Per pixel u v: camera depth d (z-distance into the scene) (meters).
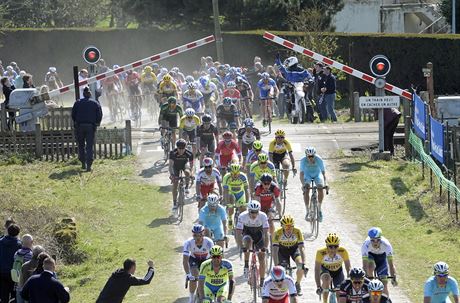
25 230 52.84
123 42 120.56
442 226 51.22
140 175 64.50
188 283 41.66
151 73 82.50
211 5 116.31
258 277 41.09
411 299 41.66
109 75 70.19
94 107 65.50
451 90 100.94
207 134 58.06
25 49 123.44
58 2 145.38
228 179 47.69
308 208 50.97
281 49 109.12
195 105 67.62
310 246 48.88
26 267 36.62
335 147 70.00
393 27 127.62
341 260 37.62
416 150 64.56
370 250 38.03
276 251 39.91
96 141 69.19
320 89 80.81
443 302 34.66
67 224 53.03
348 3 127.06
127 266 36.19
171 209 57.22
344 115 86.50
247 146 57.56
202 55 116.62
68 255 50.62
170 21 122.19
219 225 43.25
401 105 88.31
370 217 54.06
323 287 37.44
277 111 84.12
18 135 69.69
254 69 88.62
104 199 59.62
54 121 73.00
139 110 80.12
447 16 121.50
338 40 104.94
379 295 32.44
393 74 103.38
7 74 91.75
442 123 61.25
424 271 45.34
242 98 74.88
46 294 34.28
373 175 62.03
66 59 122.94
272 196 45.44
